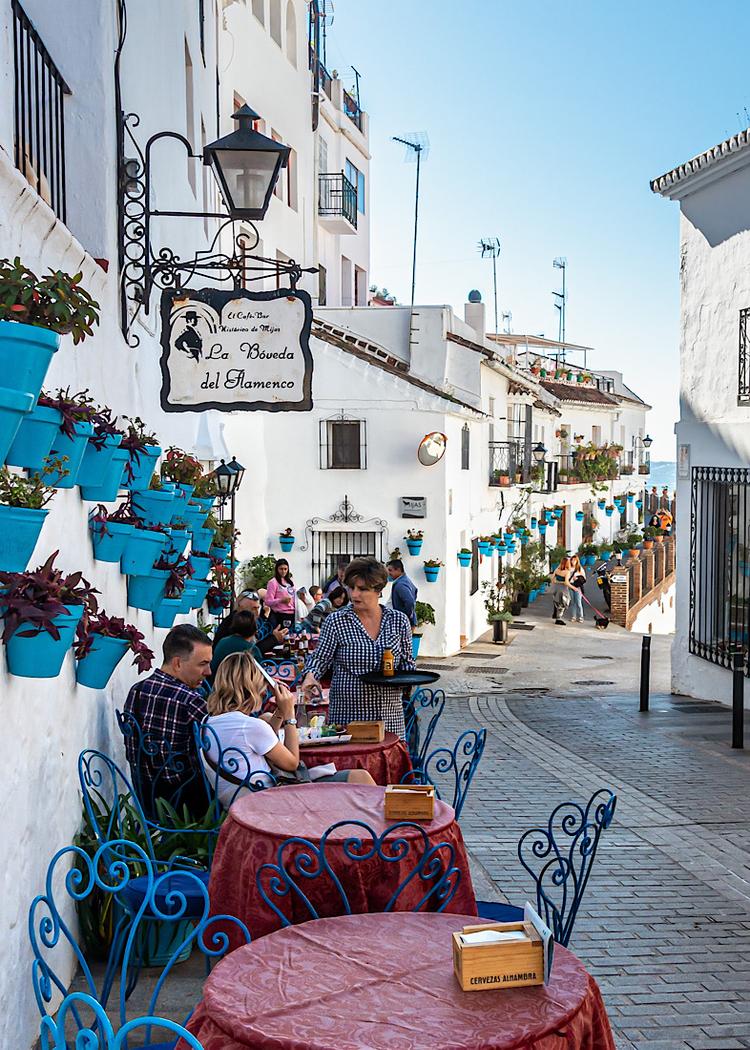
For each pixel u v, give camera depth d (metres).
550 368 51.31
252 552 23.38
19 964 4.72
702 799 10.95
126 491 7.92
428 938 3.82
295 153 29.20
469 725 15.94
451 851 4.80
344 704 7.87
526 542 36.34
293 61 29.12
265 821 4.94
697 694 18.64
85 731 6.48
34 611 4.24
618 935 6.94
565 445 47.06
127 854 6.01
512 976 3.41
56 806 5.55
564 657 25.17
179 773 6.71
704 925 7.15
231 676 6.71
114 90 8.21
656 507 60.19
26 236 5.23
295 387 8.32
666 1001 5.92
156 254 10.41
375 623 7.91
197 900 5.60
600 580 33.59
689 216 18.19
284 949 3.72
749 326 16.66
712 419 17.83
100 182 7.81
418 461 23.77
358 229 39.34
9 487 4.16
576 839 4.98
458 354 27.77
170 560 8.39
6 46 5.86
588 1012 3.37
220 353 8.33
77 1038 3.07
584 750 13.82
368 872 4.70
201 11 15.77
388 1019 3.20
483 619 29.94
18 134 6.27
